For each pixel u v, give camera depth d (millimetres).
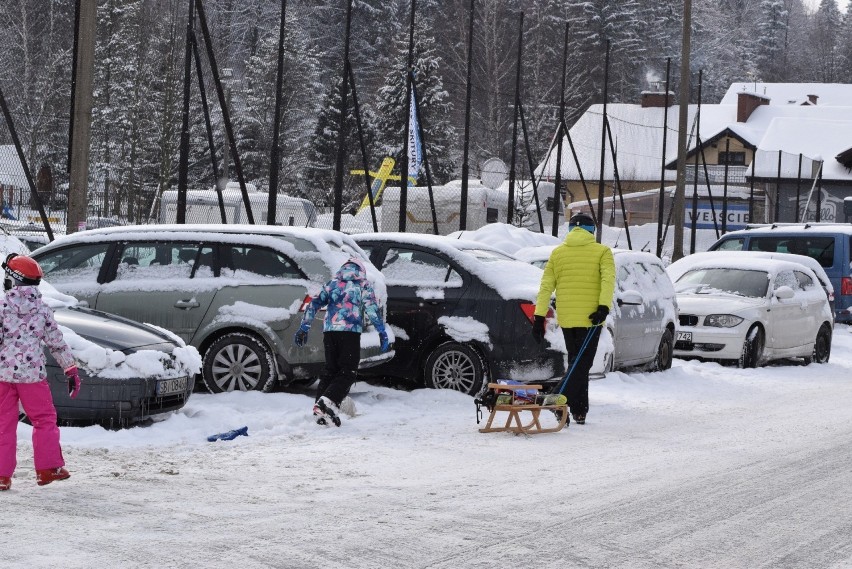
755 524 9156
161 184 65562
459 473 11203
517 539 8312
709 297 25000
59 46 82562
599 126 92188
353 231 46531
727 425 15695
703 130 91938
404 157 30703
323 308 15938
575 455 12562
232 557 7531
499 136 98188
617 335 20516
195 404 14953
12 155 67375
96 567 7160
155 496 9625
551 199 79250
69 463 11148
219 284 16172
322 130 87312
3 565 7129
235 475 10789
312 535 8250
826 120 83812
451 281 17453
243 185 26844
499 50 102562
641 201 77125
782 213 75938
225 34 107062
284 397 15594
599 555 7934
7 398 9844
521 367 16875
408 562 7547
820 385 22156
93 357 12930
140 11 85688
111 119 81750
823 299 27641
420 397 16703
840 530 9023
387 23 114312
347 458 11953
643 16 127000
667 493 10352
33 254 16953
